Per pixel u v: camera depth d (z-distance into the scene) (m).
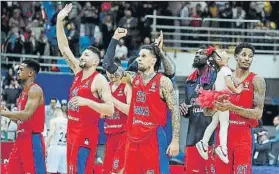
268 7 27.39
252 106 9.96
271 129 23.05
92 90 10.35
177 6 27.58
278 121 18.67
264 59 25.27
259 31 25.34
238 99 9.96
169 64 9.87
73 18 26.12
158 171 9.57
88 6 26.45
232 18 26.83
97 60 10.46
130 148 9.68
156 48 9.66
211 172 10.95
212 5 27.05
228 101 9.72
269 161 17.52
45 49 25.58
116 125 11.95
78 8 26.38
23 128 11.06
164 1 27.50
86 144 10.40
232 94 9.99
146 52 9.59
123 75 10.59
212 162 10.90
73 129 10.45
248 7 27.44
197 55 11.28
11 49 25.22
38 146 11.12
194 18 25.34
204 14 26.89
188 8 27.02
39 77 23.84
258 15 27.30
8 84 23.25
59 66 24.59
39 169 11.16
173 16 27.06
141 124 9.59
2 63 24.55
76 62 11.06
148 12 27.23
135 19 26.44
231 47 25.59
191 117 11.29
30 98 10.97
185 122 21.70
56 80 23.95
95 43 25.58
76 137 10.39
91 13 26.27
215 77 11.17
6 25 26.52
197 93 11.22
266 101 24.84
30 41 25.47
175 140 9.52
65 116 18.23
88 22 26.12
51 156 17.28
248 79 9.95
